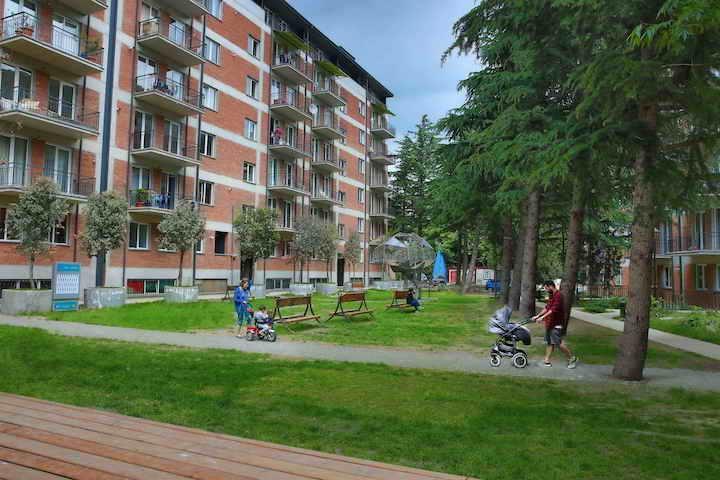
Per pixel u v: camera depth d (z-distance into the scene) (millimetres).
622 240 30625
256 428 5199
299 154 37438
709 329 15648
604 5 7582
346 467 3578
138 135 25547
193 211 23688
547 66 12750
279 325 15312
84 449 3719
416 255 29562
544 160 8797
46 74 21328
